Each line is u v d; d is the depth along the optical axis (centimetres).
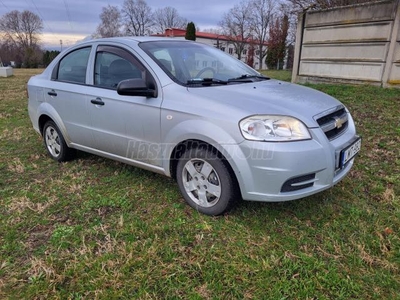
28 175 346
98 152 335
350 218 250
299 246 219
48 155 411
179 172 268
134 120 281
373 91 676
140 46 294
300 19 888
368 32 733
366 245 218
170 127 255
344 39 785
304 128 223
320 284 185
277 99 247
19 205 277
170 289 183
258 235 232
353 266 200
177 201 282
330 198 280
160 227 241
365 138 427
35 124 404
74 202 283
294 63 931
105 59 314
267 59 2788
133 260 205
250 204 271
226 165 236
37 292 181
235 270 197
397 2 669
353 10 752
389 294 179
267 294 179
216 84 276
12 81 1455
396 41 684
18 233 237
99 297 177
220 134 227
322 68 855
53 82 365
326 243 221
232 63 343
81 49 344
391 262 203
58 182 325
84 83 330
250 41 3881
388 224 242
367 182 310
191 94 250
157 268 199
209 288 183
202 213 261
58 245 222
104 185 316
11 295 180
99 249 218
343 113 274
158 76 269
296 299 176
